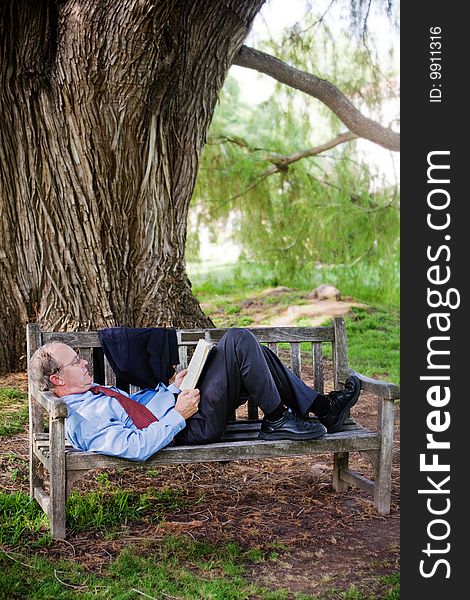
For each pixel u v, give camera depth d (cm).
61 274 657
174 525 366
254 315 1104
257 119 1234
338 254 1212
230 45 698
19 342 673
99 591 299
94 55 601
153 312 688
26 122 639
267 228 1241
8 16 622
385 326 1027
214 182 1216
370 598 300
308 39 1020
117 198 659
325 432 372
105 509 382
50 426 342
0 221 653
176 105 688
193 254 1266
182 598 296
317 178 1248
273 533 362
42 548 337
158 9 562
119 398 365
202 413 367
